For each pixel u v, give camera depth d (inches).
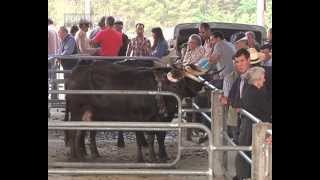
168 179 341.1
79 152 381.4
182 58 486.9
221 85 422.6
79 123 294.4
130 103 376.2
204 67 434.9
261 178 247.4
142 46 581.3
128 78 378.9
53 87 534.0
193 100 422.9
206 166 366.0
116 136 472.7
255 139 249.9
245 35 464.8
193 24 564.1
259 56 336.2
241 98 302.8
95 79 380.8
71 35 581.3
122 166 341.7
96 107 380.2
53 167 347.3
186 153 411.8
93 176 344.2
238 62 305.6
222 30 551.2
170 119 376.8
